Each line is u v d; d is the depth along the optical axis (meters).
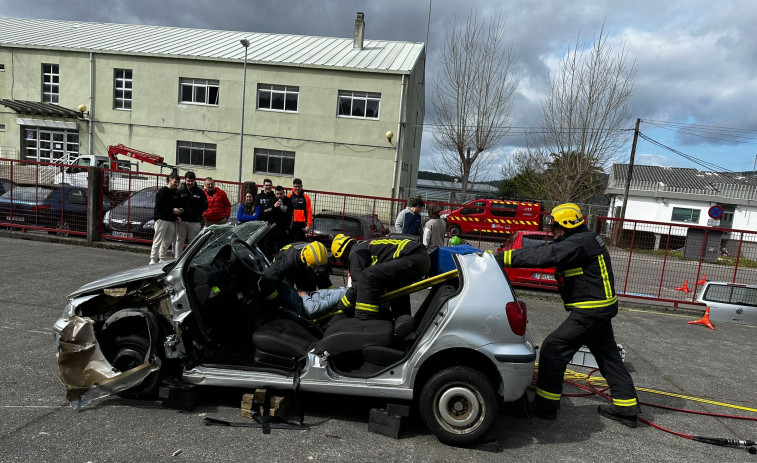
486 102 25.20
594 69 21.97
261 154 23.19
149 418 3.38
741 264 8.84
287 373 3.45
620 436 3.64
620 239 9.44
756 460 3.38
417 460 3.06
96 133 23.67
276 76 22.58
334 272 9.60
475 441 3.24
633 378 5.00
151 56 22.88
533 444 3.42
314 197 10.58
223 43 25.36
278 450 3.05
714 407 4.35
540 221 11.90
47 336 4.86
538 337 6.34
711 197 27.06
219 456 2.93
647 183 28.88
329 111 22.50
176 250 8.60
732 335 7.21
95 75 23.33
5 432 3.04
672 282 9.19
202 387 3.71
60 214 10.83
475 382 3.20
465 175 26.14
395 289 3.72
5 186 10.91
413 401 3.94
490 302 3.25
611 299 3.69
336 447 3.14
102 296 3.66
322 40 26.45
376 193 22.69
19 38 24.36
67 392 3.41
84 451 2.89
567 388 4.59
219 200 9.17
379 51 24.70
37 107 22.56
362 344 3.38
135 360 3.59
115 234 10.60
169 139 23.34
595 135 22.28
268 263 4.64
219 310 3.76
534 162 25.00
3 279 7.02
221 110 22.97
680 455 3.39
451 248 3.76
